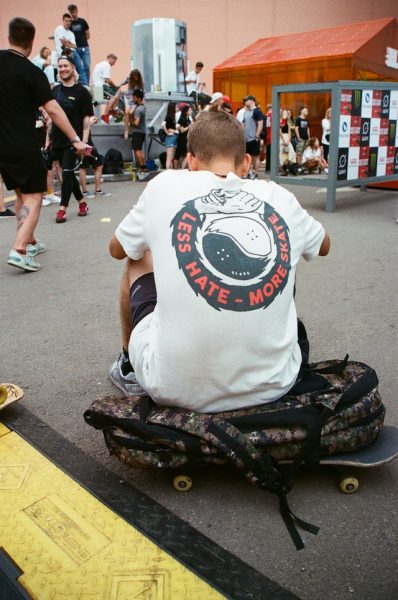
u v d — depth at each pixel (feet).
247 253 6.01
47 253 17.24
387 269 15.01
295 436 5.97
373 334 10.72
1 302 12.80
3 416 8.08
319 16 79.77
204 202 6.21
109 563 5.49
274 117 26.18
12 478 6.71
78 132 22.04
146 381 6.35
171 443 5.94
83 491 6.48
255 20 81.56
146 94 41.55
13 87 14.14
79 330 11.16
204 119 6.83
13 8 86.38
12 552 5.63
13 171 14.48
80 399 8.57
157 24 46.70
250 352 5.96
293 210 6.60
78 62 42.47
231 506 6.29
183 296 5.89
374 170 25.66
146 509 6.20
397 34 51.83
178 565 5.46
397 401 8.27
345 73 48.03
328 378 6.75
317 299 12.77
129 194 29.68
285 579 5.34
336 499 6.37
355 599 5.10
